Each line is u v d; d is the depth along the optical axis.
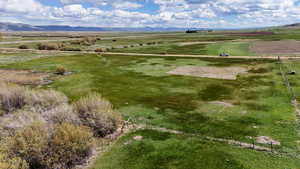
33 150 8.72
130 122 14.42
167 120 14.68
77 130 10.09
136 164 9.65
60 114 12.19
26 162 8.49
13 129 10.36
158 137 12.23
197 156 10.20
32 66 36.31
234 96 19.39
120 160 9.98
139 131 13.06
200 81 25.27
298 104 16.70
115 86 23.95
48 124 10.66
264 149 10.70
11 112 14.09
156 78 27.45
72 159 9.48
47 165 8.80
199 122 14.19
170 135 12.48
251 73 28.27
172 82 25.23
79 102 13.50
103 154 10.51
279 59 36.53
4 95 15.01
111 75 29.62
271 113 15.20
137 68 34.47
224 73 29.14
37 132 9.22
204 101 18.38
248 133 12.45
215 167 9.34
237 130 12.87
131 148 11.03
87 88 23.23
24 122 10.79
